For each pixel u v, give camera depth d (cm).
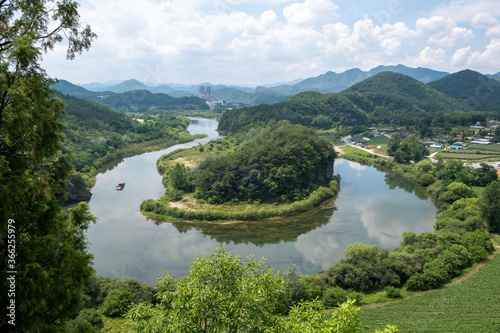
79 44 1948
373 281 5225
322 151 11619
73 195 9275
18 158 1625
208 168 10019
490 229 6988
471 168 11662
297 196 9500
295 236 7412
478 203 7688
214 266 2014
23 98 1456
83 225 1938
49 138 1623
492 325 4069
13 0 1709
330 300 4694
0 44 1675
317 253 6556
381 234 7456
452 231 6538
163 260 6334
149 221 8281
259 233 7606
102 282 4797
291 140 11225
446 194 9281
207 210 8481
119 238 7306
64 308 1602
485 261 5772
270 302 1917
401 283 5262
